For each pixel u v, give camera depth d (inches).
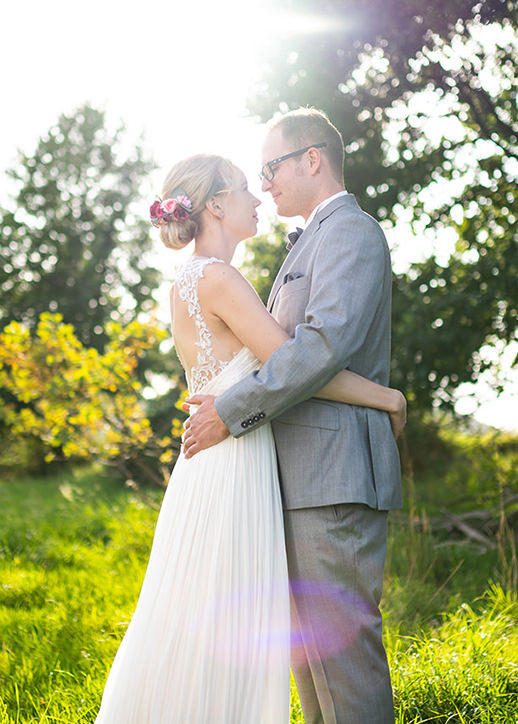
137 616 80.8
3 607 167.5
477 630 124.0
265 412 78.5
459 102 227.0
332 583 80.4
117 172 1033.5
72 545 250.5
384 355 89.7
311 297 80.8
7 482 606.5
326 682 80.0
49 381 236.1
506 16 195.8
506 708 98.7
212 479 81.4
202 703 75.4
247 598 78.6
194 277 85.1
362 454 82.0
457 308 245.4
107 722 77.1
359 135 256.8
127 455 248.4
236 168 90.7
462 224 247.4
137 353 248.1
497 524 245.1
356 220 83.4
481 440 273.7
